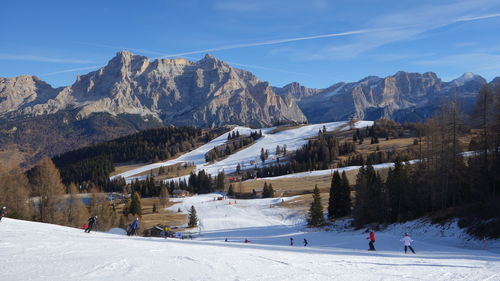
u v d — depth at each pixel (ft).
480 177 174.09
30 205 220.84
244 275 48.96
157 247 78.33
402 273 55.93
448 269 61.26
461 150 185.47
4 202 207.00
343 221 249.55
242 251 84.89
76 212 235.61
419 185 200.44
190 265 54.65
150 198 622.13
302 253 88.79
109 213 288.71
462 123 181.68
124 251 65.87
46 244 67.15
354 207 236.63
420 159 229.66
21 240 70.18
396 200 206.18
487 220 136.77
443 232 152.05
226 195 574.56
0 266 44.16
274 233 257.14
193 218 328.70
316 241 186.60
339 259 74.33
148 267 49.96
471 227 141.49
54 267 45.19
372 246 112.47
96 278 40.40
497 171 169.17
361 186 227.81
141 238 116.78
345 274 53.36
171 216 402.52
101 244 75.00
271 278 47.80
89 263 49.52
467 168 183.01
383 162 597.93
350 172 564.71
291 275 50.75
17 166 233.14
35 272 41.47
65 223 225.76
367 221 220.64
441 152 184.44
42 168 222.69
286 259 69.92
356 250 112.98
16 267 43.86
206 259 62.59
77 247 66.49
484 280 50.67
